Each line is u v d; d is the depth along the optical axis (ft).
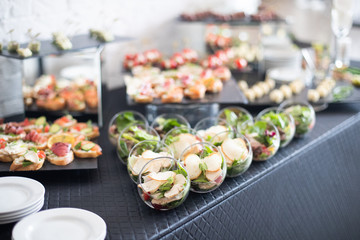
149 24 6.91
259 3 9.78
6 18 4.70
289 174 4.26
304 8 9.53
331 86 5.98
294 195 4.35
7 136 4.01
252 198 3.84
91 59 5.41
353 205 5.27
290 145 4.49
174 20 7.38
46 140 4.04
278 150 4.37
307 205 4.52
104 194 3.54
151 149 3.64
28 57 4.10
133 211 3.33
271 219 4.09
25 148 3.74
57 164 3.70
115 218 3.24
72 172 3.78
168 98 4.67
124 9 6.31
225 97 4.99
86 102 5.05
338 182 4.99
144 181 3.26
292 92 5.85
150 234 3.08
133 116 4.26
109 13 6.04
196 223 3.34
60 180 3.71
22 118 4.97
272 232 4.12
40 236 2.86
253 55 7.13
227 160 3.66
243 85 5.90
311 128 4.58
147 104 4.69
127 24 6.45
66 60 5.37
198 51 7.64
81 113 4.89
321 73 6.70
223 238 3.59
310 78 6.46
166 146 3.62
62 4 5.26
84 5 5.58
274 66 6.73
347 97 5.64
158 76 5.42
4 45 4.73
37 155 3.62
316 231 4.69
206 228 3.43
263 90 5.81
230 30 8.56
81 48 4.51
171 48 7.52
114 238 3.03
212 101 4.80
